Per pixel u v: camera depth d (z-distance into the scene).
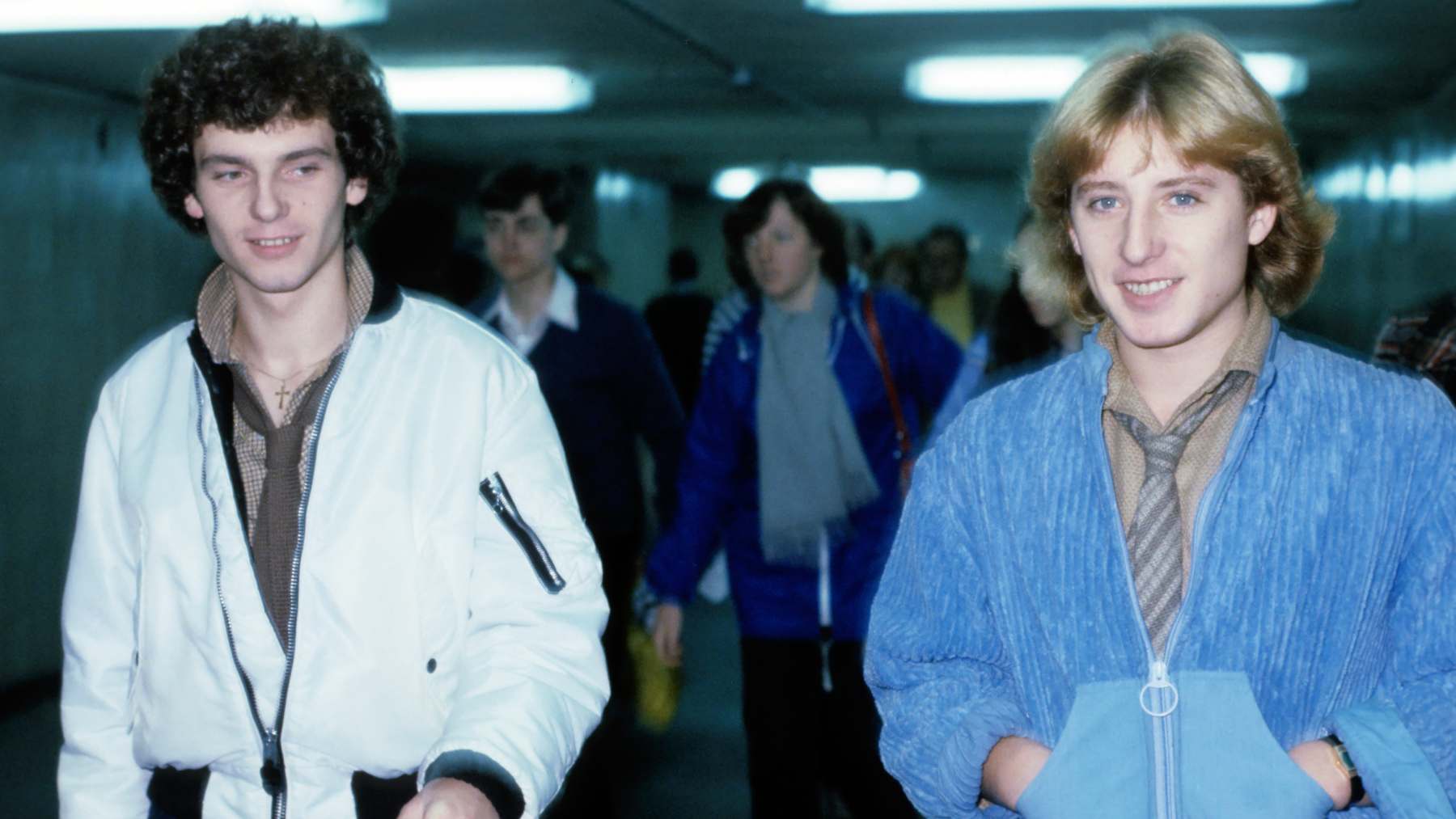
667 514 4.32
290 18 1.80
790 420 3.48
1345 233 11.93
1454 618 1.49
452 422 1.78
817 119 11.01
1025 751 1.58
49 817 4.96
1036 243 1.76
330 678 1.72
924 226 17.30
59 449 6.84
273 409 1.83
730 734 5.81
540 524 1.81
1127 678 1.54
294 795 1.74
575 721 1.73
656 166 14.92
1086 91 1.54
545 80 8.79
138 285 7.52
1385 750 1.44
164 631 1.77
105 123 7.22
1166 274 1.50
